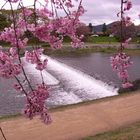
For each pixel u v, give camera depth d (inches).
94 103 941.8
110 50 3634.4
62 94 1300.4
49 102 1147.3
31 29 245.4
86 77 1748.3
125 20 244.1
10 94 1274.6
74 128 738.8
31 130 714.2
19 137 681.0
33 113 260.5
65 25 256.1
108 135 693.3
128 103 959.0
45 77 1752.0
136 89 1195.9
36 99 260.1
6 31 245.3
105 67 2212.1
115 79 1641.2
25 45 251.0
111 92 1342.3
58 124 756.6
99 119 807.7
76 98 1241.4
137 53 3095.5
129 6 233.8
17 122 753.0
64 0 237.8
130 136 672.4
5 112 1015.6
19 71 252.1
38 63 262.8
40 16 245.3
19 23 242.4
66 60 2787.9
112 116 836.0
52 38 257.9
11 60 249.0
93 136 693.9
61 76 1788.9
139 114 856.3
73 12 257.1
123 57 281.3
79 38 288.5
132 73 1835.6
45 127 732.0
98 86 1487.5
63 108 876.6
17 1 214.4
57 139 683.4
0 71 249.8
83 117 812.6
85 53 3528.5
